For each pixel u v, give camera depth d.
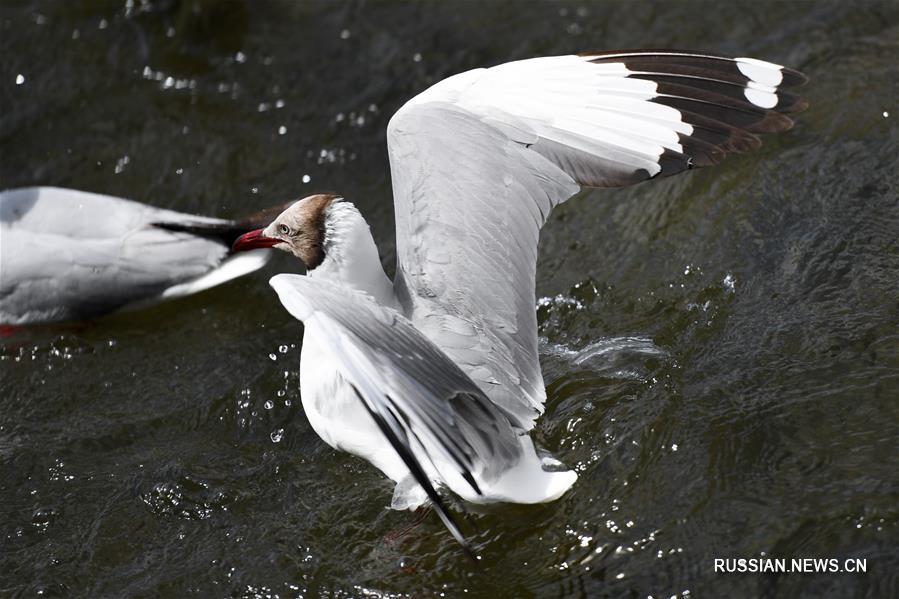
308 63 16.47
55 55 16.83
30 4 17.62
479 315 8.87
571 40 16.30
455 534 7.24
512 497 8.94
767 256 11.73
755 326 10.87
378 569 9.39
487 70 9.30
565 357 11.15
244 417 11.51
